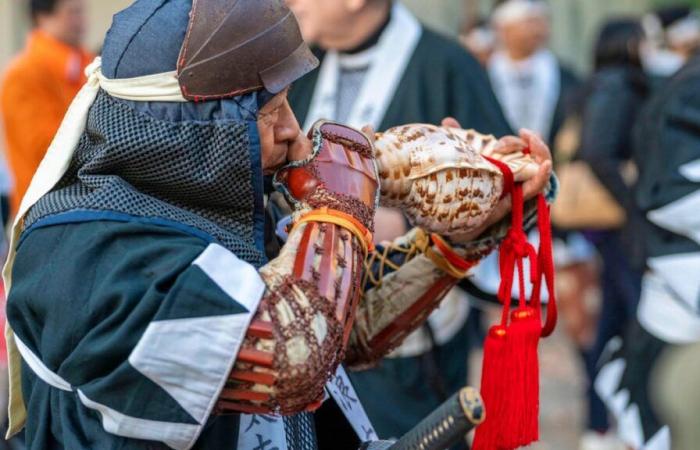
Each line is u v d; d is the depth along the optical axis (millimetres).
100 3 6328
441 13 7770
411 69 2959
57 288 1376
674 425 1141
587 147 4156
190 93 1396
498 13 5738
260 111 1442
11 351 1562
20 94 3879
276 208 1757
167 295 1330
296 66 1457
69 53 3975
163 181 1420
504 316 1673
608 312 4305
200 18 1400
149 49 1404
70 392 1442
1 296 3291
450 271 1758
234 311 1336
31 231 1432
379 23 2965
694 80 3094
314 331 1351
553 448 4316
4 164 3986
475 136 1779
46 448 1497
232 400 1375
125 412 1344
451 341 2943
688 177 3055
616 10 10055
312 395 1370
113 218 1392
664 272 3098
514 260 1706
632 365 3229
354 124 2959
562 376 5258
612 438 4227
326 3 2910
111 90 1419
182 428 1344
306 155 1507
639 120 3279
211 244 1382
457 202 1594
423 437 1366
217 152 1408
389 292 1775
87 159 1452
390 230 2637
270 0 1448
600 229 4395
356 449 1690
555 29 9914
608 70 4250
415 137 1603
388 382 2855
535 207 1762
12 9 6539
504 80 5707
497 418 1628
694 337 3102
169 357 1319
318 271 1390
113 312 1354
